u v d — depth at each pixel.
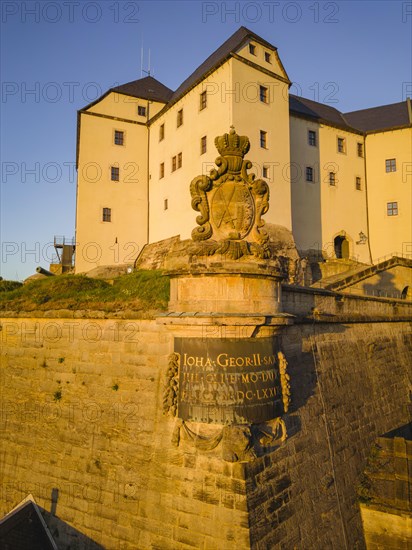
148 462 10.07
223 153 9.60
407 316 21.00
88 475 11.07
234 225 9.38
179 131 32.72
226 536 8.38
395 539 11.88
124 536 9.88
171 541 9.05
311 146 37.41
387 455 13.69
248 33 28.73
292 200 35.41
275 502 9.16
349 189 39.66
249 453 8.72
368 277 26.23
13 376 13.90
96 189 35.00
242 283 8.96
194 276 9.04
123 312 11.84
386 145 40.88
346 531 11.38
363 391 15.61
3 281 19.38
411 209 39.44
